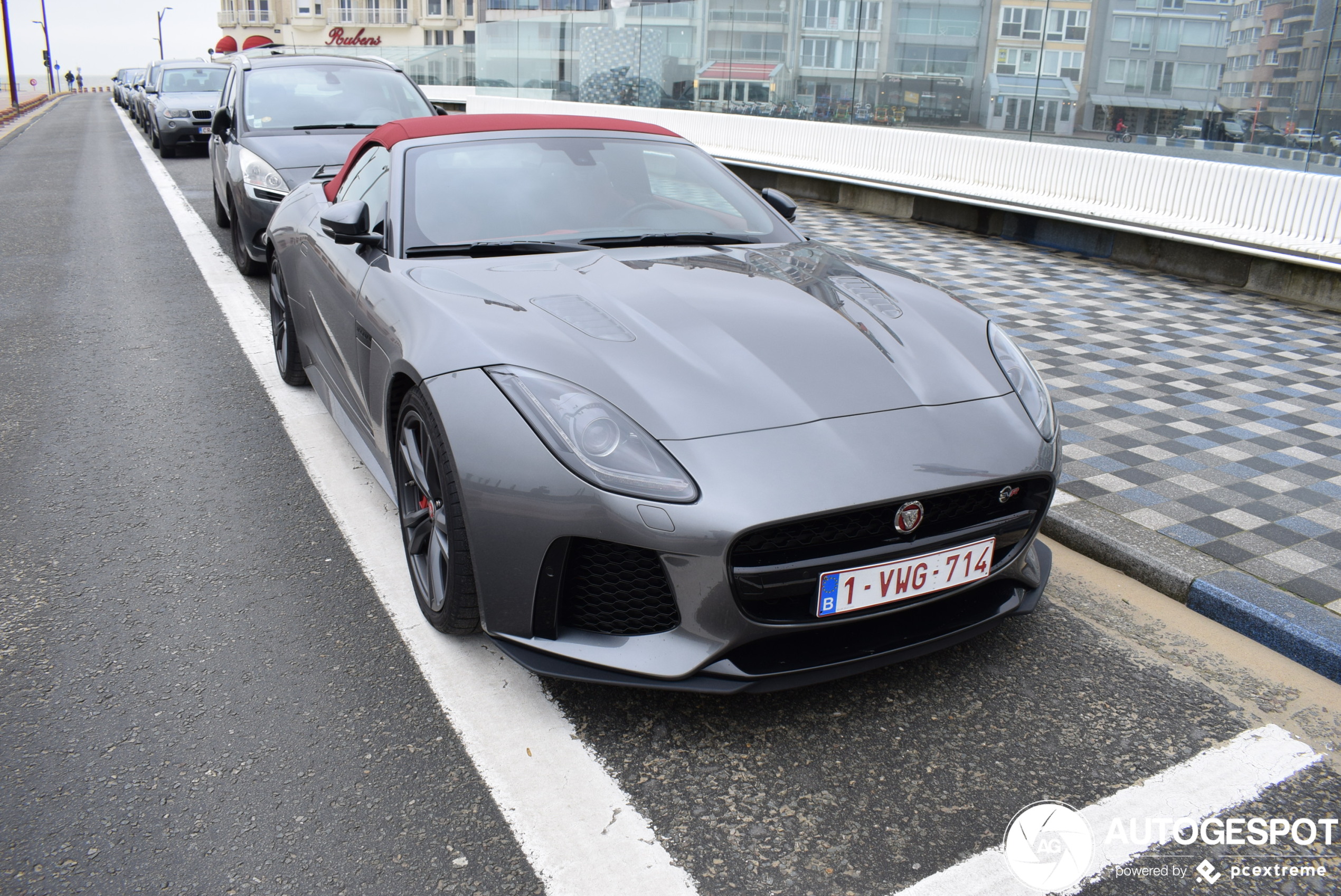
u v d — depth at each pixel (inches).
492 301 96.1
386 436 103.7
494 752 80.5
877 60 394.0
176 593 104.7
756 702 88.1
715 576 75.9
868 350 92.7
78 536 117.5
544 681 90.4
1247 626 102.1
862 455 79.6
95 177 507.2
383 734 82.4
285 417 158.6
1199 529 121.8
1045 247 326.3
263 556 113.0
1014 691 91.2
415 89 288.4
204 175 510.0
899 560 80.9
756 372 86.3
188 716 84.0
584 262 108.3
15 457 141.7
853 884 67.5
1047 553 101.7
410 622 99.7
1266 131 267.1
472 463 82.0
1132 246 299.6
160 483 132.9
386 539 117.6
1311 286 252.5
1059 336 214.2
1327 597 105.5
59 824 71.4
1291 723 87.7
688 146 142.5
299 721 83.7
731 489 75.7
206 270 271.1
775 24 439.5
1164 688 92.5
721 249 118.4
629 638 81.0
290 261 152.6
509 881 67.0
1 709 84.5
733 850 70.5
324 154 244.8
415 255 112.0
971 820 74.2
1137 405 169.8
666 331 91.0
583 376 83.3
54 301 237.3
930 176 371.6
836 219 378.6
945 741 83.6
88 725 82.7
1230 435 155.8
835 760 80.7
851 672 82.4
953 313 106.6
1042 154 326.6
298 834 70.9
